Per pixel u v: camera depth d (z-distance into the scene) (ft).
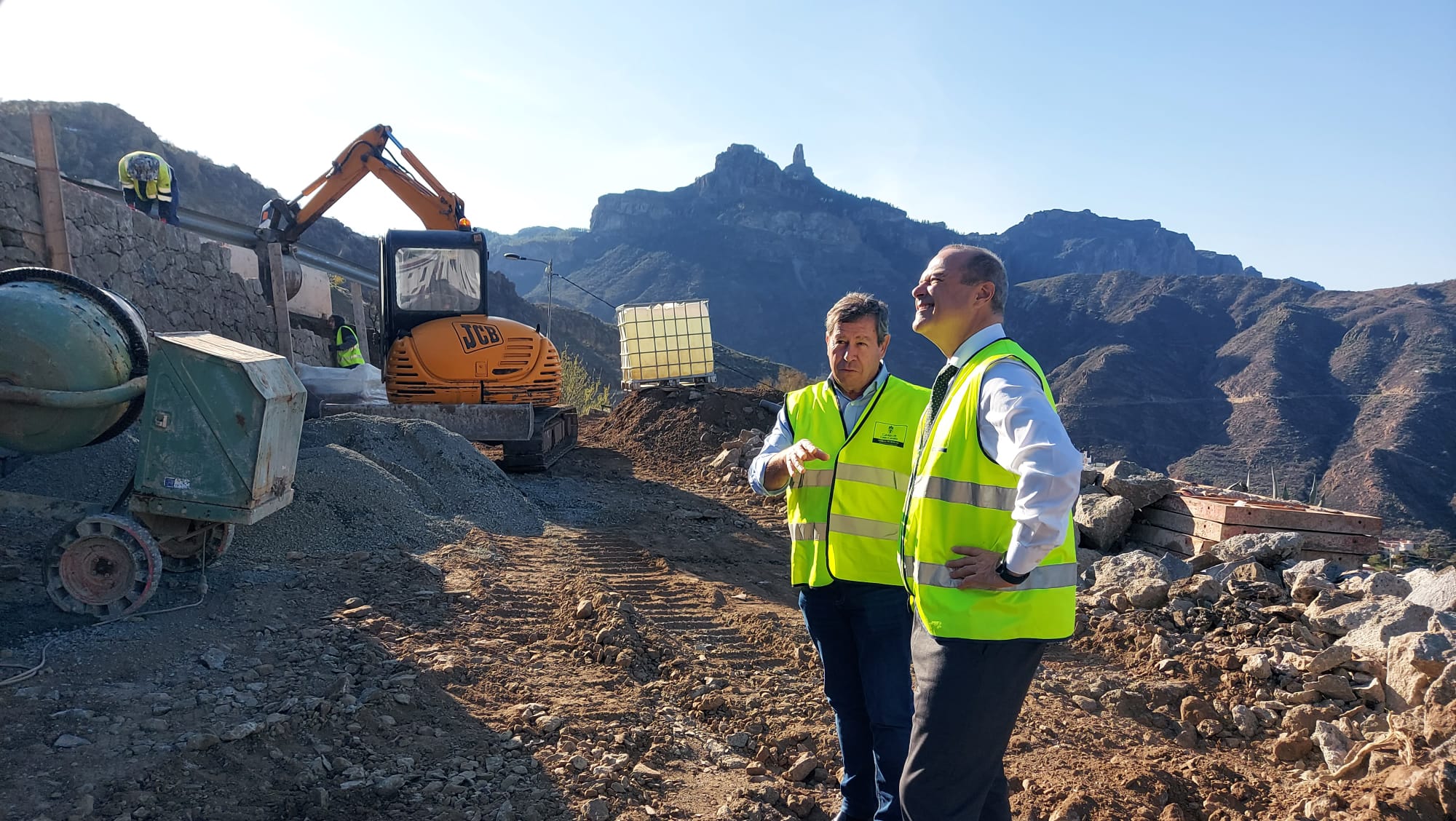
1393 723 12.94
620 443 45.96
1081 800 11.83
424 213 43.93
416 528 21.66
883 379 10.00
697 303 52.80
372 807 9.72
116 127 230.89
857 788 10.17
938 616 7.06
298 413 16.52
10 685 11.57
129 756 10.11
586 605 17.07
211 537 16.71
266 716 11.39
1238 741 14.51
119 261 33.22
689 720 13.48
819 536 9.89
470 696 13.09
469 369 32.99
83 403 15.56
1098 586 21.90
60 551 14.33
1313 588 18.44
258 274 47.34
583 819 9.99
